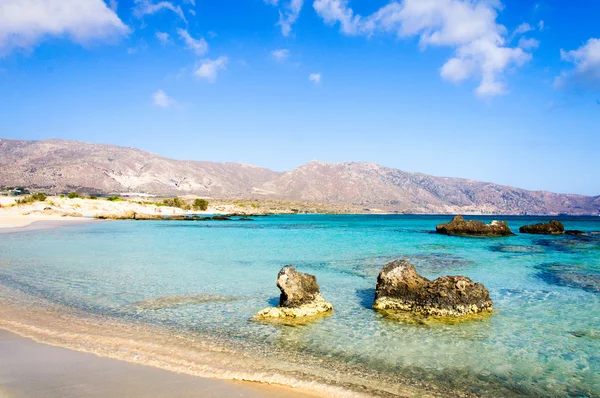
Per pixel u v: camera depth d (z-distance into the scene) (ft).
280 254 95.76
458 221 173.68
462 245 120.16
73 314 41.14
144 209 360.28
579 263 79.46
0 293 49.70
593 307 45.75
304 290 44.04
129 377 24.86
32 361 27.17
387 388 25.22
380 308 45.11
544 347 33.32
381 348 32.65
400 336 35.78
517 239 143.33
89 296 49.55
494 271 69.72
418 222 367.04
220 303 47.06
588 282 59.67
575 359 30.86
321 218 488.02
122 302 46.96
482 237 154.61
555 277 63.77
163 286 56.39
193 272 68.44
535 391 25.57
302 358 30.12
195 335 35.24
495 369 28.78
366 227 255.50
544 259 85.76
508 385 26.30
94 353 29.37
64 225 198.90
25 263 75.77
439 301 42.88
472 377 27.40
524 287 56.24
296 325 38.93
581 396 24.94
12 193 568.00
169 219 307.78
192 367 27.27
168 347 31.68
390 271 46.78
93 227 193.26
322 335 35.86
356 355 31.01
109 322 38.63
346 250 105.70
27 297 47.98
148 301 47.65
